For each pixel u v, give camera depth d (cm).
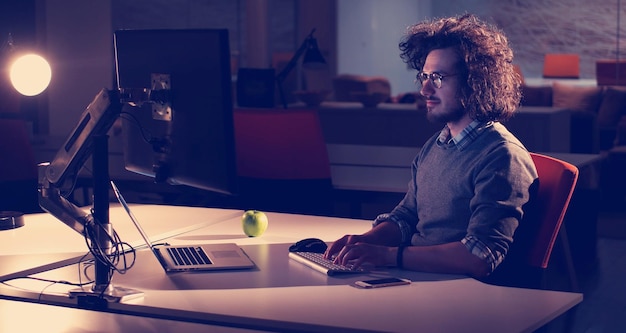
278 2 1152
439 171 248
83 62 663
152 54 216
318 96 736
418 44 252
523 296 205
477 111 238
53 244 266
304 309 194
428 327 180
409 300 201
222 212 325
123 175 411
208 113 202
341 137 726
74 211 221
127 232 284
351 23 1239
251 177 394
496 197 229
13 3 709
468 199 240
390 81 1383
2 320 189
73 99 667
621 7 1266
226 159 202
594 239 559
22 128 411
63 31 663
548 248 247
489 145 238
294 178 385
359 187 371
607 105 1020
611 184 785
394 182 378
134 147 234
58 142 511
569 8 1295
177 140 213
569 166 247
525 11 1323
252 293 208
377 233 260
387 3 1350
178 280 221
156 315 197
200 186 210
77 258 247
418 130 695
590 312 450
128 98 211
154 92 210
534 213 248
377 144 712
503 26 1338
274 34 1148
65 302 208
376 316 188
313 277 223
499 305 197
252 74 577
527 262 249
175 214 320
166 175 218
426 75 242
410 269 231
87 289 212
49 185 224
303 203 388
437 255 228
